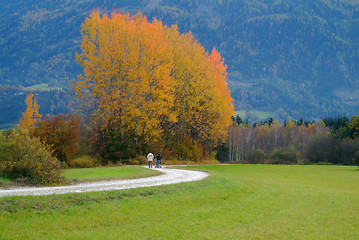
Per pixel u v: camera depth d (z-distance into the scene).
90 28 46.75
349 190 30.55
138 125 49.84
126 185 22.66
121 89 47.28
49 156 24.50
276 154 94.62
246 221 16.77
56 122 45.28
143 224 15.39
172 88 51.03
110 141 49.44
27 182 22.48
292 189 28.16
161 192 21.02
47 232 13.47
